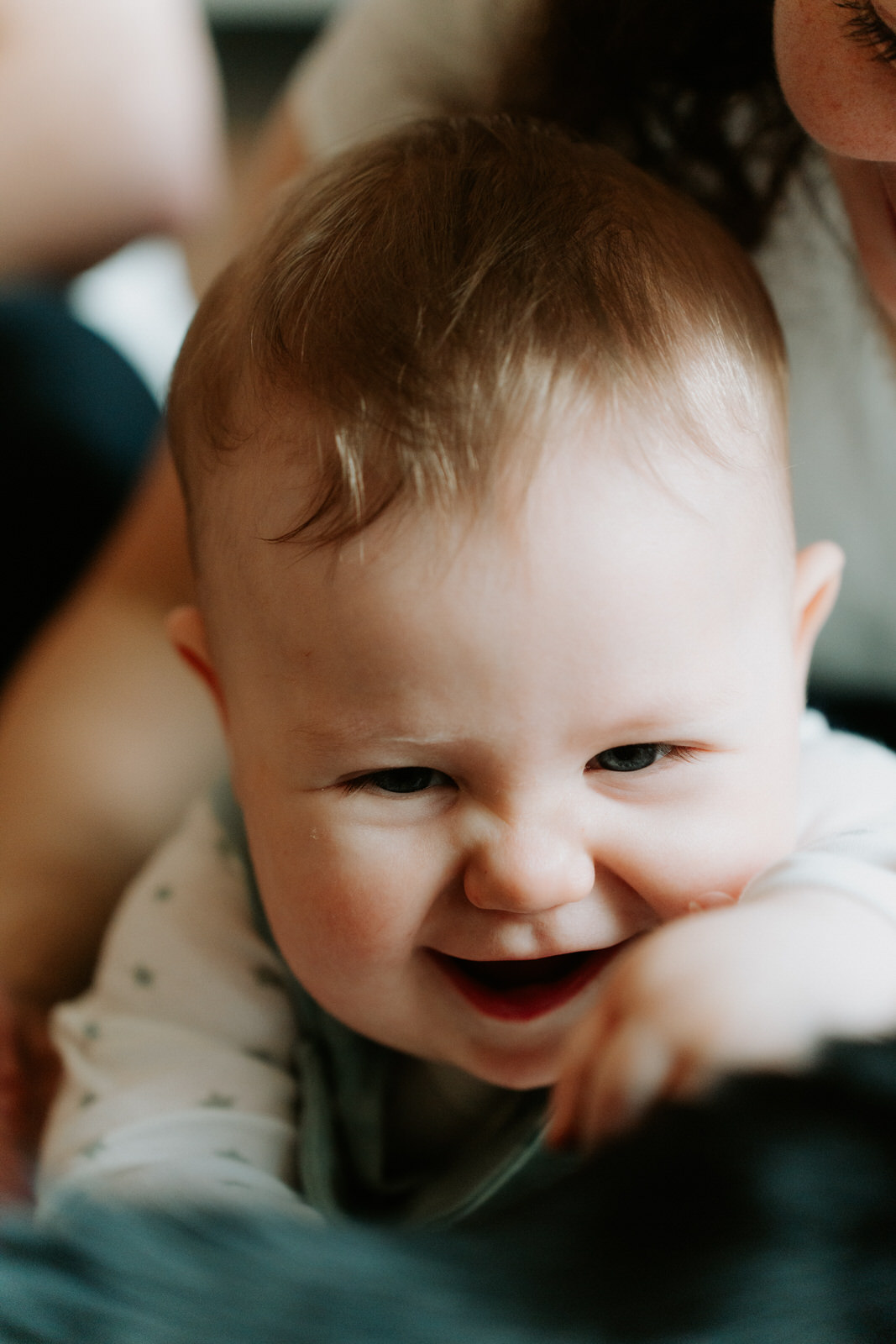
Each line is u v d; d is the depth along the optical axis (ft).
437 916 1.86
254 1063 2.35
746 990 1.30
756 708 1.85
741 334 1.97
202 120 5.12
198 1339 0.89
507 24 2.76
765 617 1.87
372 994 1.95
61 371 3.88
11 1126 2.35
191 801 3.06
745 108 2.38
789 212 2.47
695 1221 0.90
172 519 3.36
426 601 1.70
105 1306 0.91
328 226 2.07
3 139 4.54
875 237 1.93
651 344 1.82
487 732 1.73
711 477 1.80
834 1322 0.86
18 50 4.46
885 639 2.95
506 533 1.69
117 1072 2.34
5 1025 2.58
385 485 1.73
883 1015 1.35
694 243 2.04
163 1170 2.07
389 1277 0.93
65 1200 1.11
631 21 2.36
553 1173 2.04
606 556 1.70
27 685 3.29
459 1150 2.24
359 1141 2.28
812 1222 0.89
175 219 5.08
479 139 2.23
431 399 1.75
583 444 1.73
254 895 2.50
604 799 1.80
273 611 1.84
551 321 1.82
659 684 1.74
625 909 1.87
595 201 2.02
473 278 1.87
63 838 2.93
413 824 1.82
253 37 7.41
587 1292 0.90
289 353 1.90
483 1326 0.88
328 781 1.84
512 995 1.97
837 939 1.47
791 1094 0.96
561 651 1.69
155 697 3.16
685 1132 0.95
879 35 1.57
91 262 5.01
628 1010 1.29
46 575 3.85
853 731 2.93
